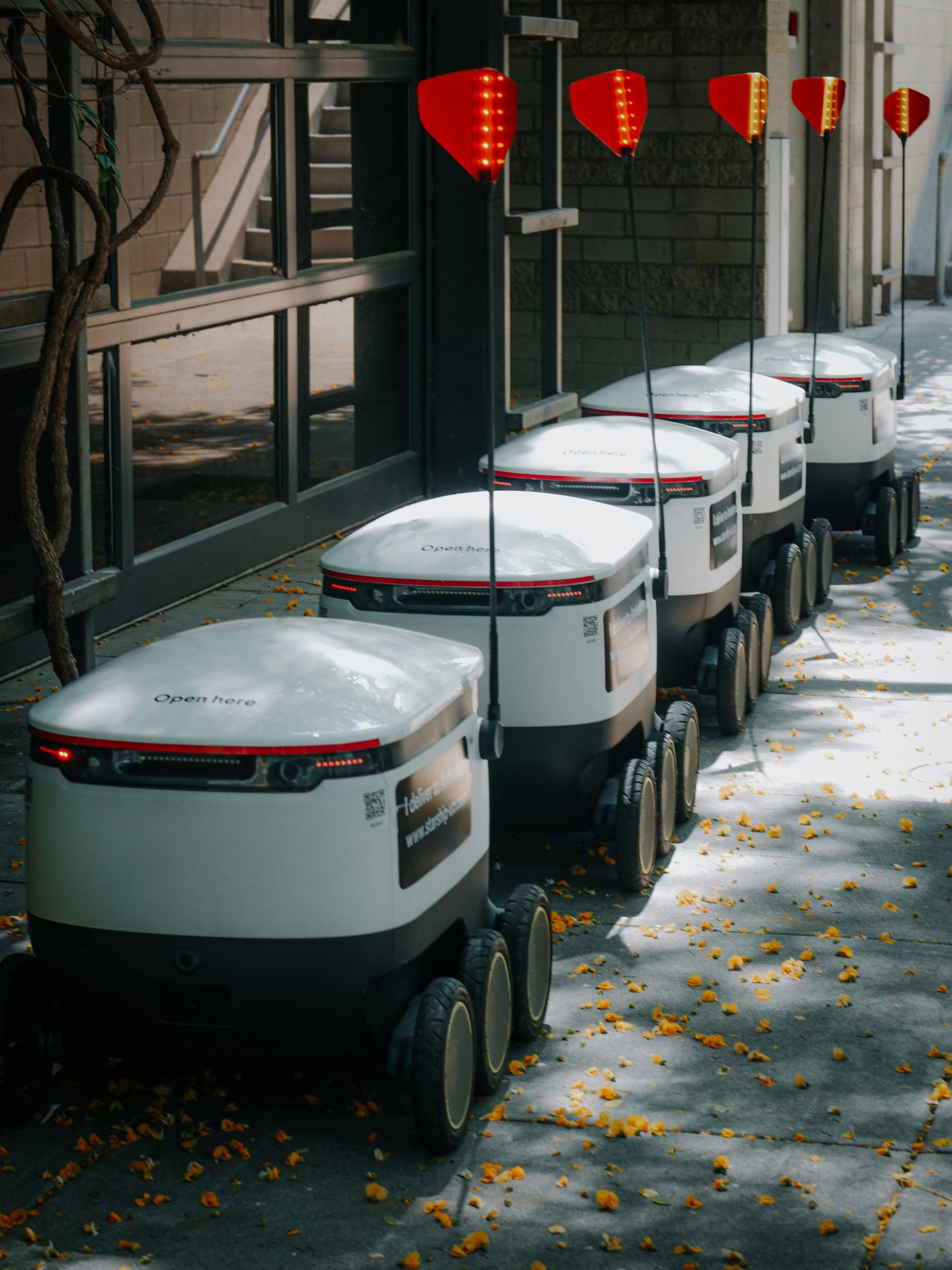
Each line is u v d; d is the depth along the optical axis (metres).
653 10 19.44
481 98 5.71
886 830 7.82
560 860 7.47
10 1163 4.95
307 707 4.78
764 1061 5.59
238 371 12.38
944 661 10.63
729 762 8.77
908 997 6.09
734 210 19.64
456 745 5.24
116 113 10.66
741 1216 4.69
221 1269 4.44
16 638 9.18
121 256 10.81
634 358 20.41
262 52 12.16
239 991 4.76
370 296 14.15
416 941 4.92
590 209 20.19
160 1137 5.08
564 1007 6.00
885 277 27.20
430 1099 4.84
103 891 4.76
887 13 26.25
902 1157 5.00
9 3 7.82
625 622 6.88
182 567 11.77
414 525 6.98
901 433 18.58
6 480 9.57
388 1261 4.47
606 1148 5.04
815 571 11.76
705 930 6.68
